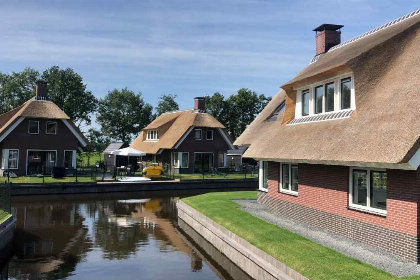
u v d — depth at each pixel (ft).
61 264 39.22
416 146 27.94
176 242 49.21
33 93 192.95
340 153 34.99
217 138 146.92
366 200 36.55
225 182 111.86
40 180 99.71
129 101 258.57
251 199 66.59
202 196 71.10
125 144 173.99
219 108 237.66
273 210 53.88
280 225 44.78
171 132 150.30
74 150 120.57
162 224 60.23
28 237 50.57
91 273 36.58
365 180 36.70
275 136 51.57
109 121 255.50
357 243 36.24
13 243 47.39
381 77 38.50
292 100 52.21
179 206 65.82
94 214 67.97
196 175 128.77
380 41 41.11
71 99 197.47
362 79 38.19
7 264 38.96
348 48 53.67
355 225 37.11
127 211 71.77
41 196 88.63
